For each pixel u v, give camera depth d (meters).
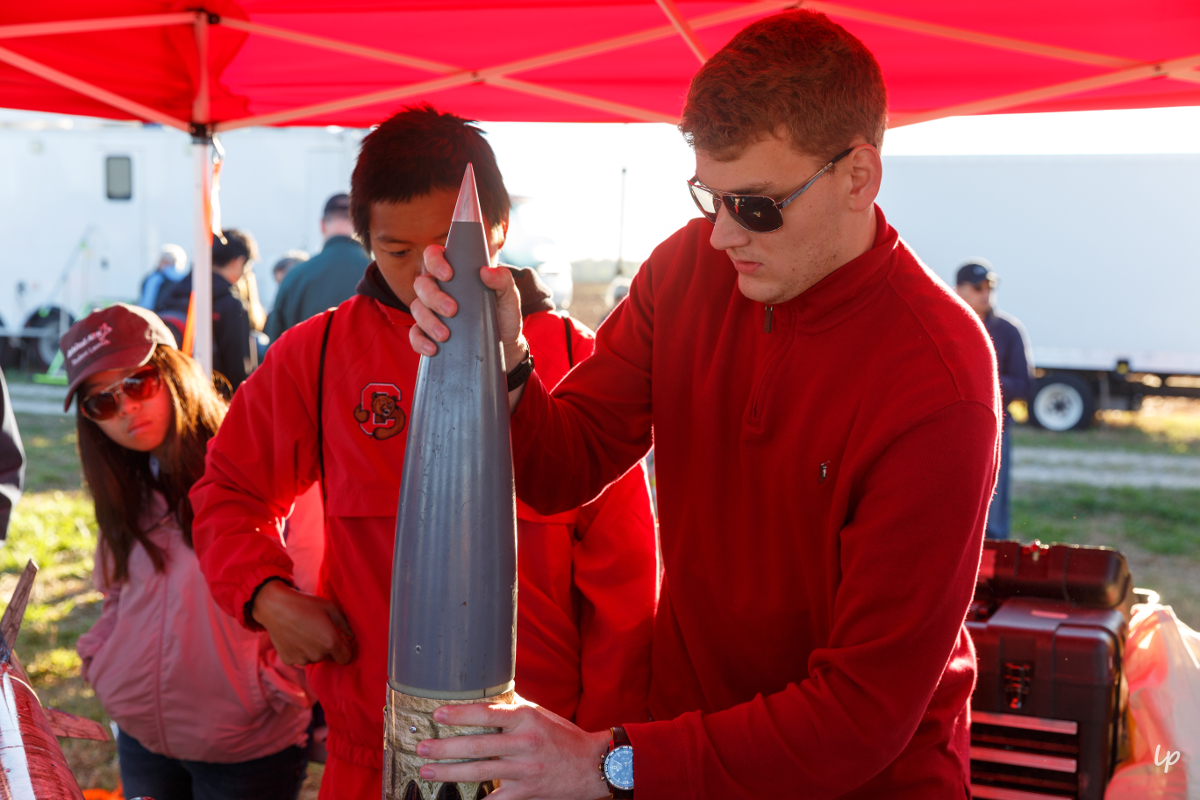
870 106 1.14
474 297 0.93
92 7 2.54
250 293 5.55
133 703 2.08
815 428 1.23
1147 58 2.41
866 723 1.07
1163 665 2.01
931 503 1.09
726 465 1.35
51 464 8.20
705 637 1.41
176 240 12.20
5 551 5.79
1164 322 11.52
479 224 0.94
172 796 2.21
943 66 2.59
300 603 1.53
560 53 2.65
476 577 0.92
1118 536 7.17
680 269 1.42
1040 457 10.24
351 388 1.56
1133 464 9.95
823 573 1.26
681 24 2.37
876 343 1.19
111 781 3.34
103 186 12.18
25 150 12.19
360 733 1.55
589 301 11.69
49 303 12.34
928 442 1.10
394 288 1.52
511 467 0.95
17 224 12.30
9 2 2.45
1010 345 5.67
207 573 1.61
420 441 0.92
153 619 2.07
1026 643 1.96
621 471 1.50
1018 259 11.95
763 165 1.11
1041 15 2.25
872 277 1.20
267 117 3.14
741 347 1.34
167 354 2.06
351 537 1.55
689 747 1.05
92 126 12.10
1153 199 11.43
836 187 1.13
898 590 1.09
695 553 1.40
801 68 1.09
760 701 1.11
